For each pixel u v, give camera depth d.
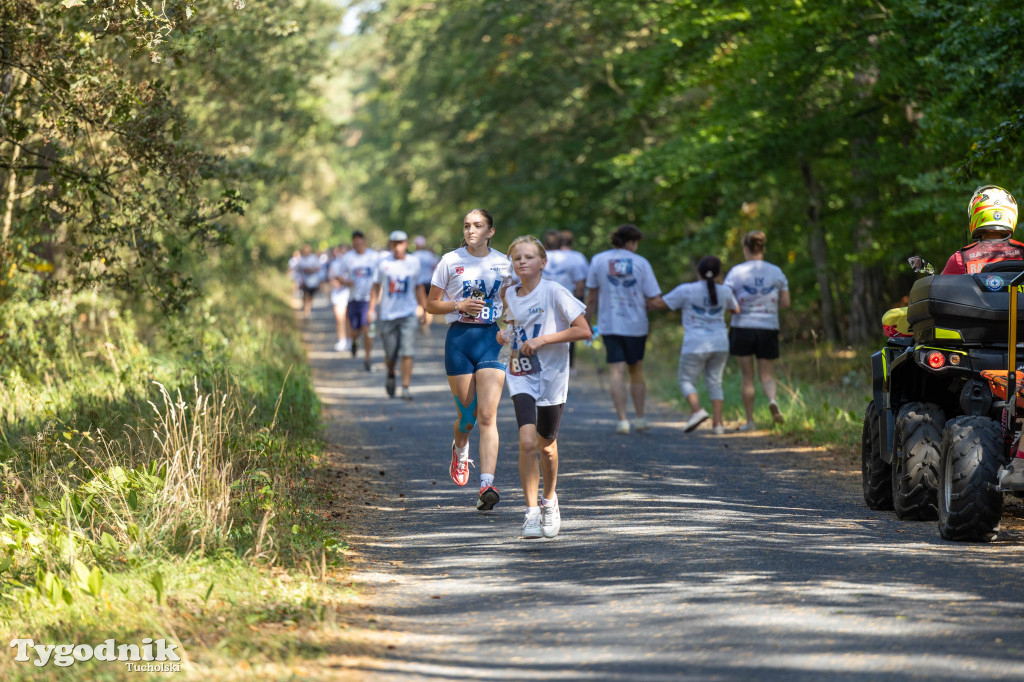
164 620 14.52
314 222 107.69
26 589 15.77
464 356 23.59
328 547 19.14
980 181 35.84
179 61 26.11
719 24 49.41
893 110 49.69
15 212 30.91
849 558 17.95
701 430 37.28
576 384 54.25
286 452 27.70
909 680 12.08
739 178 51.16
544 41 72.25
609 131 77.94
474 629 14.76
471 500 24.78
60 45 26.91
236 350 42.31
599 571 17.73
